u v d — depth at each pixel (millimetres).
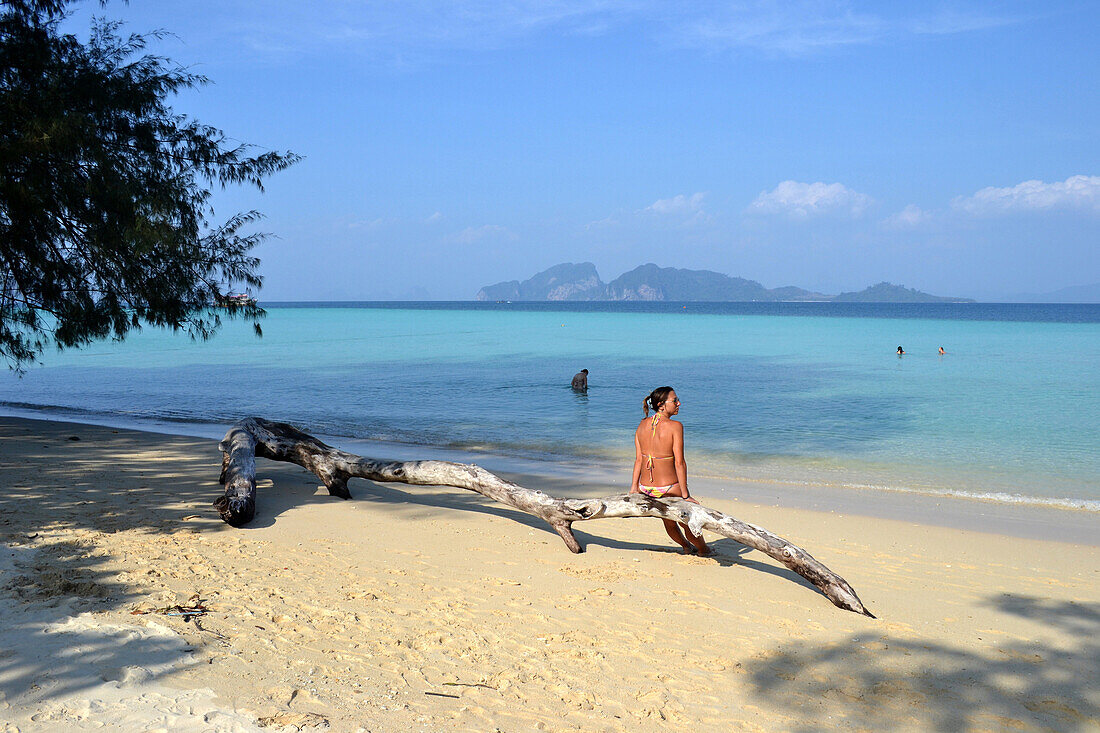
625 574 6609
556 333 60688
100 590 5582
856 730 4016
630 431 16172
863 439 14914
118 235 12086
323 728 3705
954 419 17297
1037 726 4109
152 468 10812
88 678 4082
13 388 24031
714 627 5418
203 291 13680
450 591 6031
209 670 4316
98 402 20859
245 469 8484
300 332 62406
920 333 58062
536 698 4238
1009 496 10352
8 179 11117
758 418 17672
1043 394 21656
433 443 14781
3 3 12219
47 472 10266
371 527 8016
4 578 5777
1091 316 131750
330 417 18172
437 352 40062
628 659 4820
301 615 5340
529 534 7973
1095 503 9961
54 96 11508
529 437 15461
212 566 6391
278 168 14094
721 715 4133
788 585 6426
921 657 4969
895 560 7355
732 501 10055
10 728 3521
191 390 23531
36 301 13297
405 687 4277
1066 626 5570
